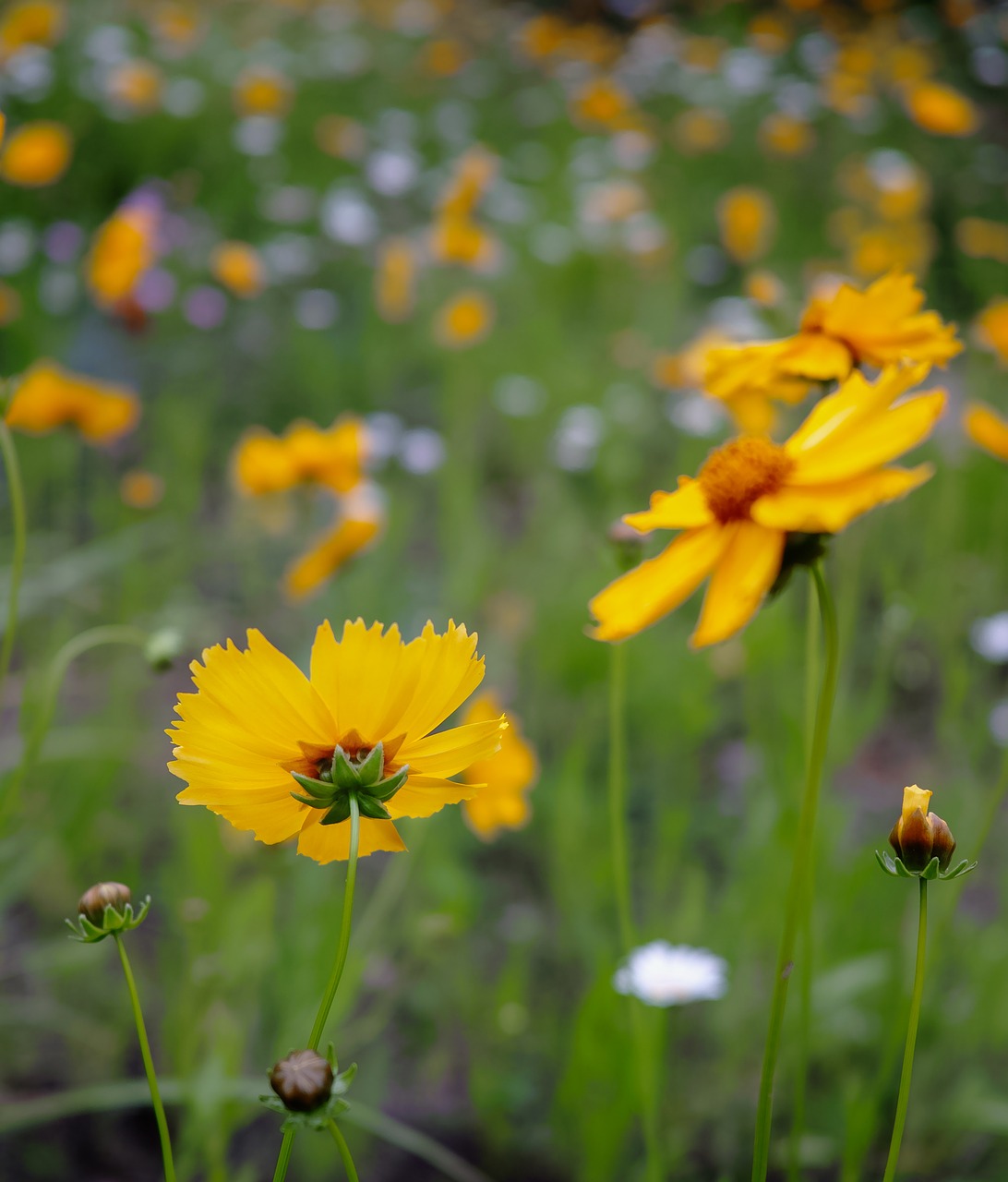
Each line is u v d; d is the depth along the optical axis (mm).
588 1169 671
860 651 1240
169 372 1696
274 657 455
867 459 462
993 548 1243
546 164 2652
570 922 875
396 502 1376
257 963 686
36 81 2104
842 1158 738
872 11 3498
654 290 2051
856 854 810
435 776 467
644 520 478
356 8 3539
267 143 2227
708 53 3037
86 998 804
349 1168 456
